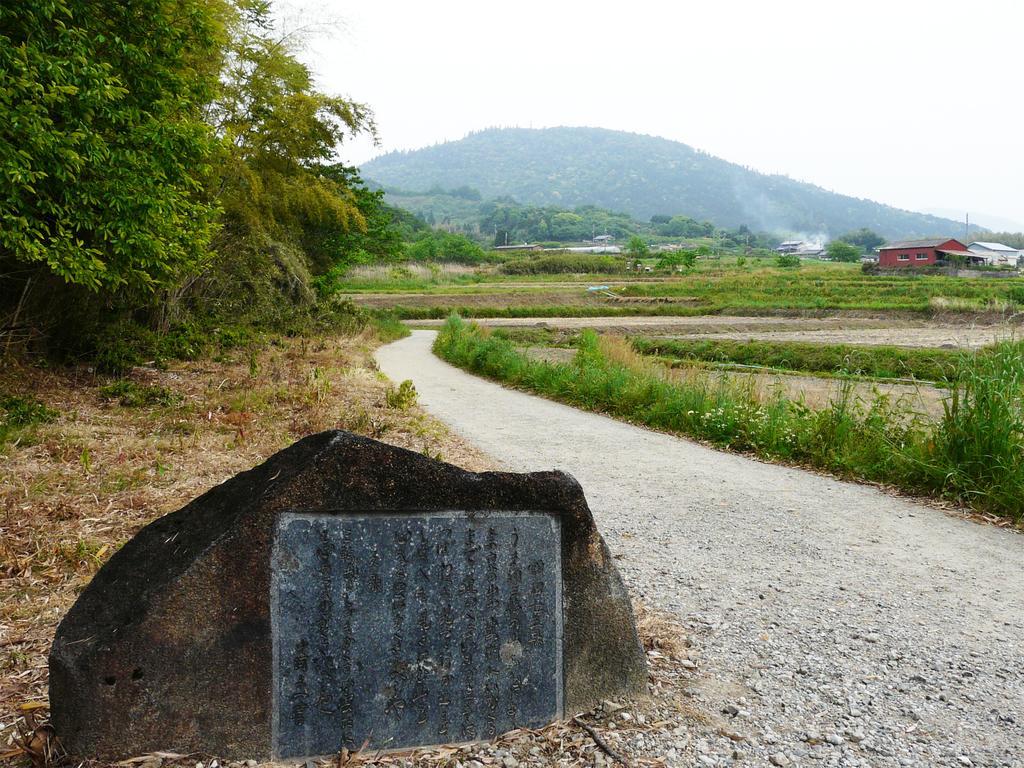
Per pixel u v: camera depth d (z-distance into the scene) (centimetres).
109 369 1052
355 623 259
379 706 262
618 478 723
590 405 1216
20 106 646
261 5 1543
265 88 1709
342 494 256
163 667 239
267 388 1039
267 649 250
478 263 8100
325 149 2108
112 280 829
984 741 292
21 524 475
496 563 276
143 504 527
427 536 268
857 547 531
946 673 346
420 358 2131
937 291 4516
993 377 686
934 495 667
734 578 462
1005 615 417
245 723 248
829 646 370
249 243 1844
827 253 11481
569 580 288
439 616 269
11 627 348
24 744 237
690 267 7300
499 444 879
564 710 288
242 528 246
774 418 901
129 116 798
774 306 4044
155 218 827
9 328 955
